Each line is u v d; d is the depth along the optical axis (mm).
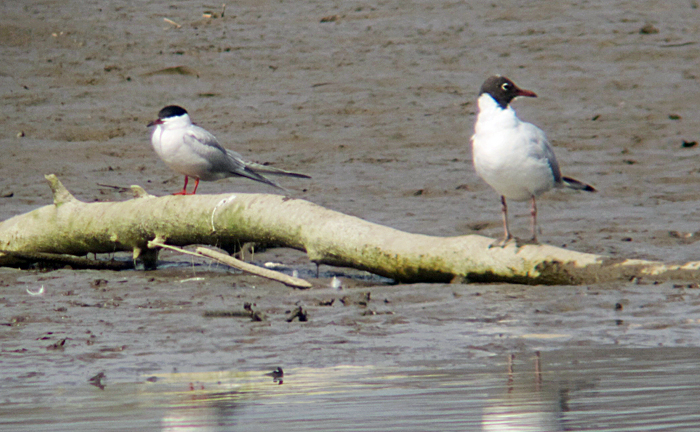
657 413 7137
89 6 41344
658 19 37531
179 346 9688
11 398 8055
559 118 26188
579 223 16406
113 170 22016
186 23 38750
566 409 7305
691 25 36500
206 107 28078
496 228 16219
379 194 19266
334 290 12188
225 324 10531
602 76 30391
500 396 7711
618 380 8062
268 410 7508
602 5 40094
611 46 33781
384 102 27906
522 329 9938
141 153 23594
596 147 23250
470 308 10820
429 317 10562
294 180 20781
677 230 15609
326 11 40594
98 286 12828
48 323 10766
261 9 41281
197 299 11859
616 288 11305
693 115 25938
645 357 8766
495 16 38750
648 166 21312
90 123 26406
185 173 15422
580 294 11133
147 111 27781
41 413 7605
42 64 32906
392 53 33750
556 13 38844
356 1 42188
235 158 15789
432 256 12156
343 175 21062
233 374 8648
